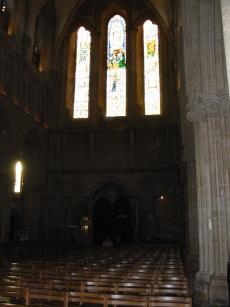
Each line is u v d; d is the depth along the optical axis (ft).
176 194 111.65
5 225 93.04
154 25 129.08
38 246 83.61
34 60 118.01
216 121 45.39
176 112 117.19
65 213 116.67
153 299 24.79
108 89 125.18
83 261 52.85
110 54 128.47
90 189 117.60
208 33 48.37
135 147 118.01
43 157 119.14
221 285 39.32
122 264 48.32
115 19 131.44
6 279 34.73
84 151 120.16
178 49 89.35
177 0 85.46
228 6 23.71
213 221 42.96
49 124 122.72
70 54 131.13
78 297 25.64
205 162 45.37
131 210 114.52
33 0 112.16
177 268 43.16
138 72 125.39
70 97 127.65
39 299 31.63
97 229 119.44
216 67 46.98
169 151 115.34
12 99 98.58
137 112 120.67
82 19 131.03
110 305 30.68
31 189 118.01
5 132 97.09
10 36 98.68
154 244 103.71
